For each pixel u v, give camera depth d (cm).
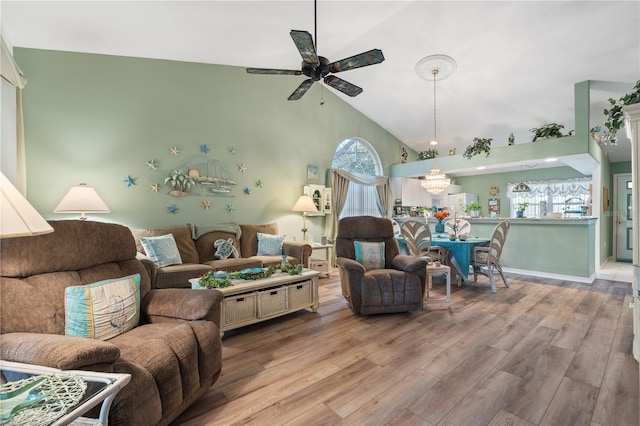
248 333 270
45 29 287
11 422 80
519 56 394
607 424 152
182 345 156
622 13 304
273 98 507
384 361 217
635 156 214
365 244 357
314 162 566
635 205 216
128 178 374
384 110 618
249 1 265
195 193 425
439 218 465
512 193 784
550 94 472
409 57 427
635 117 218
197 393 162
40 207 325
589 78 419
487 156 550
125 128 372
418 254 413
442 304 350
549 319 300
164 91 401
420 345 242
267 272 296
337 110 602
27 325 142
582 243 461
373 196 676
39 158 325
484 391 180
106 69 361
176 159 410
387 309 305
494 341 249
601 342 246
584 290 411
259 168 490
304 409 166
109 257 197
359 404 169
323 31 348
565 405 167
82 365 109
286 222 525
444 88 504
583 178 684
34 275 157
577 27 331
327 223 579
